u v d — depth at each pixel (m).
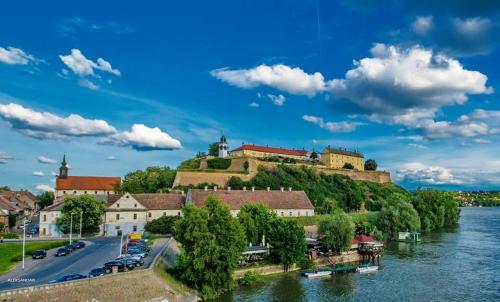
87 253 74.69
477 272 81.06
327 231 92.31
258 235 88.44
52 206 109.44
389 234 122.50
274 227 83.50
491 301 63.12
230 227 67.19
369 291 69.06
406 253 101.69
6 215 121.50
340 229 91.94
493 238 126.44
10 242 87.31
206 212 67.19
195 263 62.94
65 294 49.22
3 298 44.88
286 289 70.06
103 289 52.69
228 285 67.12
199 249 63.56
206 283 65.25
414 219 120.88
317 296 66.19
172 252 80.94
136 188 149.25
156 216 112.19
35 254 69.88
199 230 64.94
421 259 94.31
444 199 165.00
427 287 71.12
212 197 70.00
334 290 69.62
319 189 168.88
